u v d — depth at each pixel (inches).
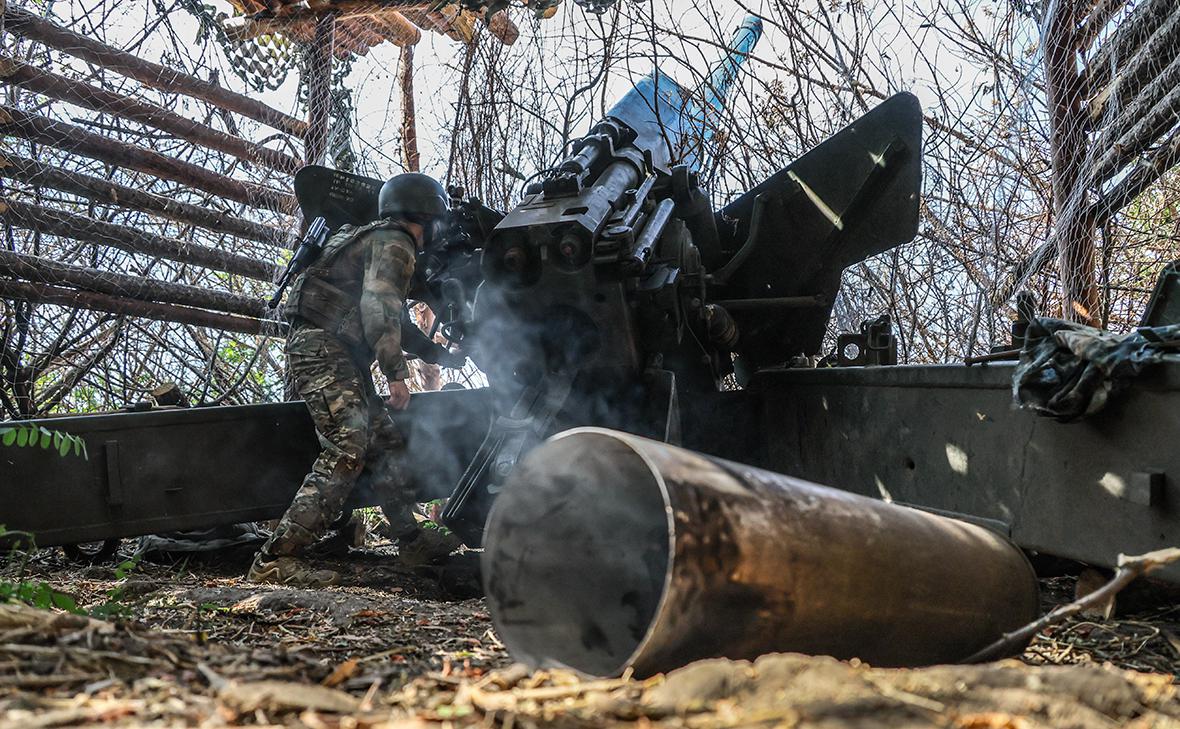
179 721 62.1
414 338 209.3
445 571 187.6
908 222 211.2
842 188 212.2
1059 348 121.4
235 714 64.0
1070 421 119.3
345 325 194.2
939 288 249.0
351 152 288.8
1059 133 213.0
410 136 295.9
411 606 140.3
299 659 85.4
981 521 140.9
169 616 135.2
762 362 228.5
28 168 246.2
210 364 292.4
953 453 148.8
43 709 64.0
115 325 282.7
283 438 210.1
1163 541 111.0
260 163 288.5
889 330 187.8
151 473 197.9
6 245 273.9
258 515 207.8
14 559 192.4
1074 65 212.8
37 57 258.4
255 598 143.3
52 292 249.3
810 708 66.2
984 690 71.9
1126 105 210.7
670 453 83.5
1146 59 197.3
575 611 91.9
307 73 276.4
